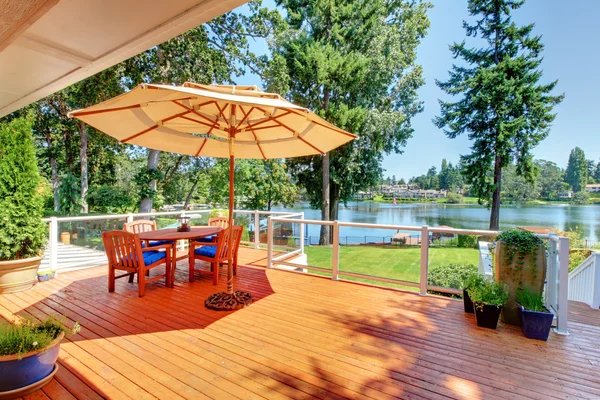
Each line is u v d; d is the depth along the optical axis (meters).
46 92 2.93
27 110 13.50
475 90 14.98
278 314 3.54
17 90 2.88
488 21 15.26
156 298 4.04
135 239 4.00
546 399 2.08
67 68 2.40
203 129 4.39
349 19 14.59
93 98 9.67
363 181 15.95
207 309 3.68
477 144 14.91
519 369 2.46
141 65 10.00
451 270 4.59
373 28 14.62
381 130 14.67
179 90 2.29
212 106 3.77
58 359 2.56
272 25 12.30
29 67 2.37
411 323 3.32
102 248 6.25
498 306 3.14
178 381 2.27
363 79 14.36
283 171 13.78
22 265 4.23
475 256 4.73
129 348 2.75
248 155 5.11
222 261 4.82
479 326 3.25
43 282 4.70
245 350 2.73
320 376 2.34
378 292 4.34
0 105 3.34
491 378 2.33
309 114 3.08
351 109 13.88
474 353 2.71
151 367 2.45
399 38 15.73
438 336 3.03
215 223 6.07
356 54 14.10
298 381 2.28
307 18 15.11
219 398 2.08
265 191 13.11
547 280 3.46
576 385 2.25
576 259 7.78
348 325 3.26
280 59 12.24
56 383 2.24
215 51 11.09
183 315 3.50
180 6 1.63
